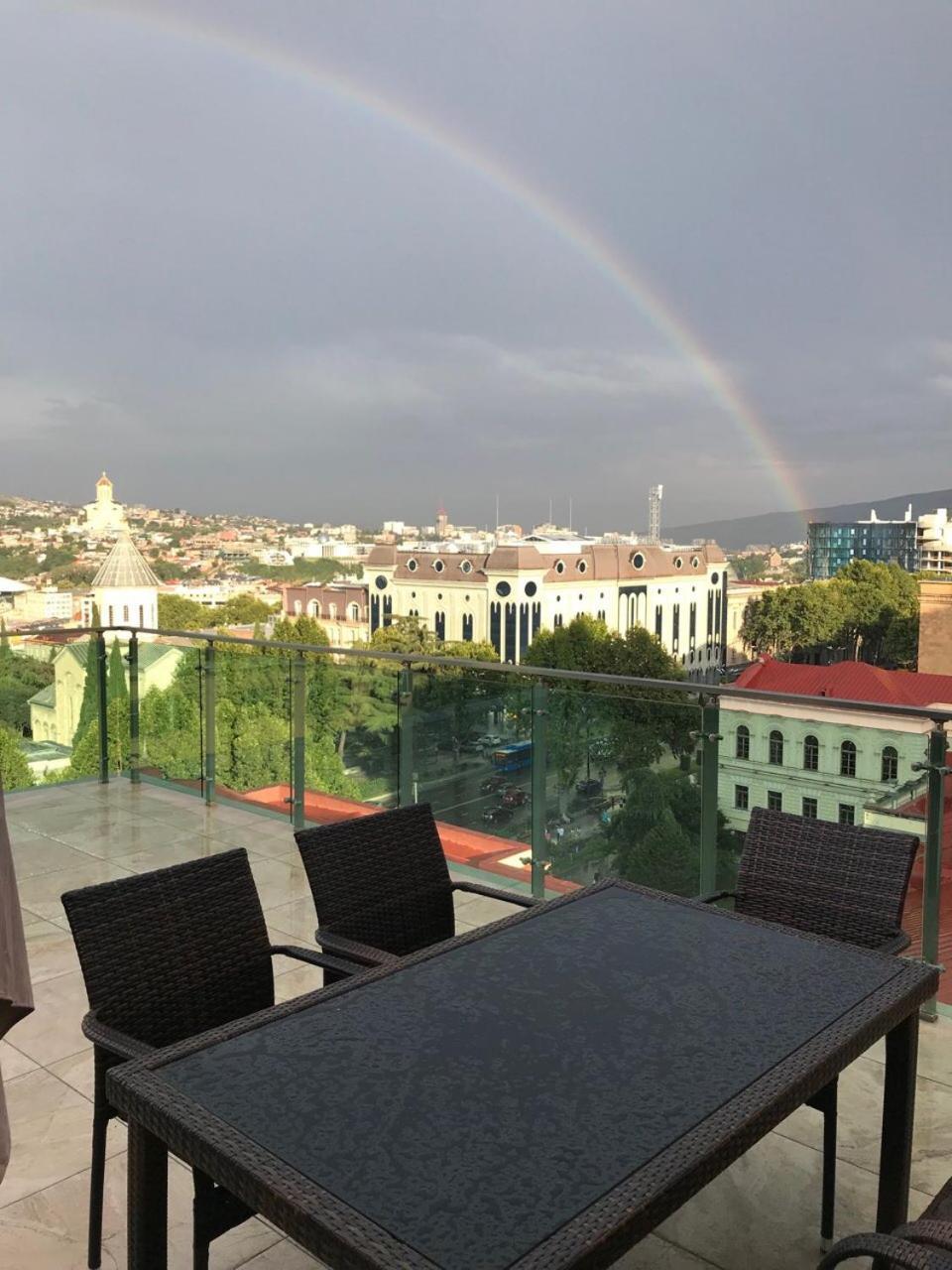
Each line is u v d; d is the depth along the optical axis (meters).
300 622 72.50
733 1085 1.36
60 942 3.66
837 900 2.35
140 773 6.05
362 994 1.66
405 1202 1.11
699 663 93.81
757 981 1.71
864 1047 1.56
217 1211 1.59
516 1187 1.13
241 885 2.12
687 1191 1.17
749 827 2.53
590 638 73.69
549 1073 1.39
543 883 4.13
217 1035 1.51
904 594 78.69
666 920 2.02
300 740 5.11
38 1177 2.28
